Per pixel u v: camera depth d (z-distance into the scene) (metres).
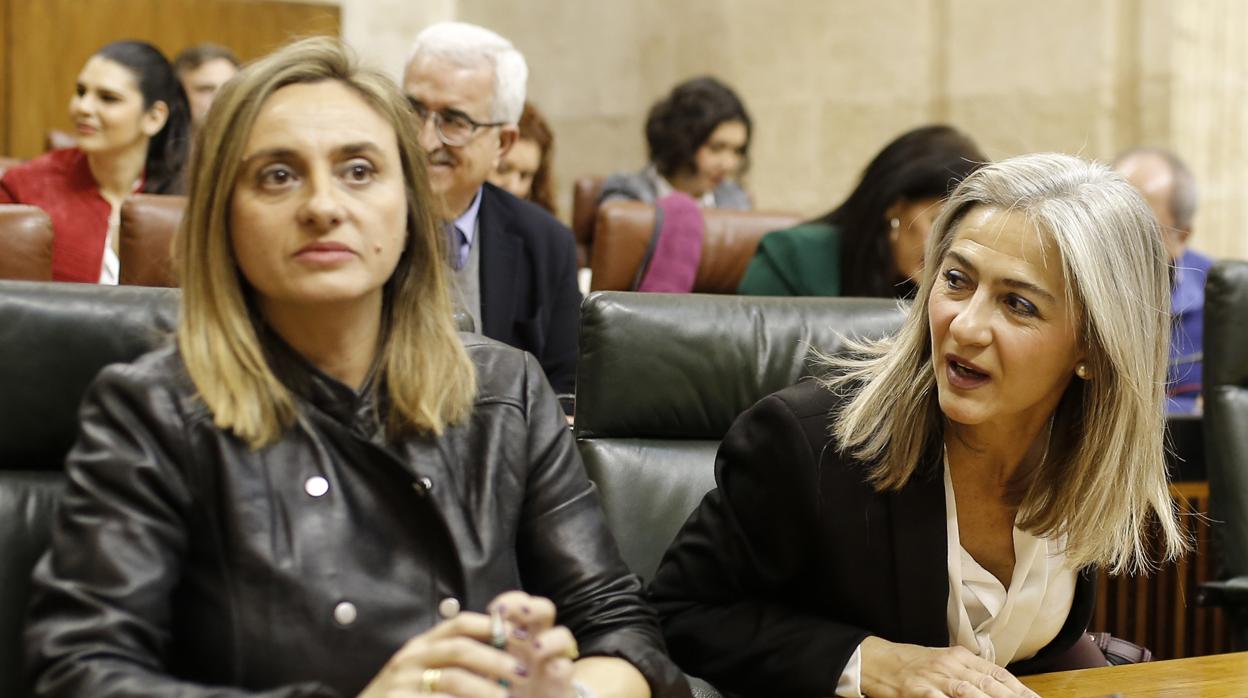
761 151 10.13
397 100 2.14
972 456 2.49
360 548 2.02
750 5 10.14
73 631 1.83
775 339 3.04
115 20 10.05
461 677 1.71
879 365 2.57
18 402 2.31
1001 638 2.59
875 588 2.47
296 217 2.00
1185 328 6.04
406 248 2.18
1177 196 6.11
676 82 10.64
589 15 11.16
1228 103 8.37
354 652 1.96
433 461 2.11
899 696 2.27
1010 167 2.37
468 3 11.81
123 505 1.91
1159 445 2.48
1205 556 4.68
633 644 2.10
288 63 2.06
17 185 5.23
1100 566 2.61
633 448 2.93
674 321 2.97
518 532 2.22
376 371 2.12
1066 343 2.32
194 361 2.00
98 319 2.37
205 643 1.94
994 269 2.30
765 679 2.41
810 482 2.47
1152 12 8.26
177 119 5.58
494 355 2.28
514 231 4.65
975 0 9.01
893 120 9.41
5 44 9.80
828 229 4.93
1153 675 2.42
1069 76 8.59
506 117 4.50
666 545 2.87
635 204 5.51
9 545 2.25
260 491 1.98
